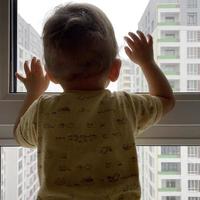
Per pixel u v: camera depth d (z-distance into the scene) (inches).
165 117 31.4
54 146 26.1
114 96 27.5
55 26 26.8
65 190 25.4
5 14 31.7
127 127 26.7
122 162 26.0
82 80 27.2
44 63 28.1
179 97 32.0
